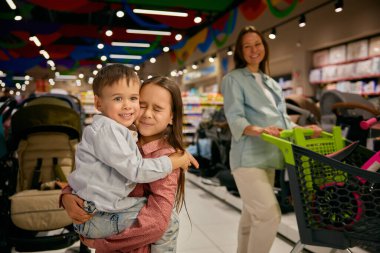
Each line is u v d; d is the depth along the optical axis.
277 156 2.01
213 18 9.23
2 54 11.52
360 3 5.89
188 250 2.74
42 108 2.99
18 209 2.48
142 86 1.18
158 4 7.34
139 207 1.05
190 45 12.05
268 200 1.91
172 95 1.17
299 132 1.83
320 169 1.45
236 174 2.04
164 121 1.16
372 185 1.29
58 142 3.14
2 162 2.77
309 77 7.44
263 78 2.17
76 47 11.69
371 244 1.31
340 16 6.34
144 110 1.16
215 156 5.21
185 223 3.42
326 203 1.39
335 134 1.93
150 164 1.02
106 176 1.01
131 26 11.90
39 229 2.51
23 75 17.34
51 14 11.03
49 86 17.64
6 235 2.53
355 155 1.73
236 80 2.09
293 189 1.48
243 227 2.12
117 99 1.05
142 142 1.22
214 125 4.88
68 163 3.16
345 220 1.36
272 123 2.06
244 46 2.15
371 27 5.71
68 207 1.03
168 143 1.17
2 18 9.17
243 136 2.02
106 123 1.03
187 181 5.68
